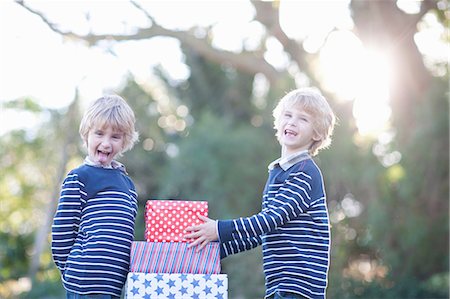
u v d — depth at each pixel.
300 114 4.23
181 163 19.58
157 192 21.86
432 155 16.33
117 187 4.14
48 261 19.77
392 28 16.53
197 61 23.28
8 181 24.02
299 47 18.52
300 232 4.08
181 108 23.80
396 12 16.48
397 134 16.94
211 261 3.95
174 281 3.86
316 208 4.14
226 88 23.45
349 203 17.62
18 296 17.45
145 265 3.91
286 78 18.17
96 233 4.02
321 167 17.28
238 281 16.70
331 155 17.11
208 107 23.45
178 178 19.61
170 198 20.05
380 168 16.88
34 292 17.22
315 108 4.23
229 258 16.94
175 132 23.34
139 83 22.75
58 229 4.07
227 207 19.02
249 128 20.47
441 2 16.11
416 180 16.39
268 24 18.70
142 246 3.94
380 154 17.20
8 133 23.80
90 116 4.16
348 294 16.53
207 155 19.38
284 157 4.25
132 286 3.84
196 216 4.04
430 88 16.64
